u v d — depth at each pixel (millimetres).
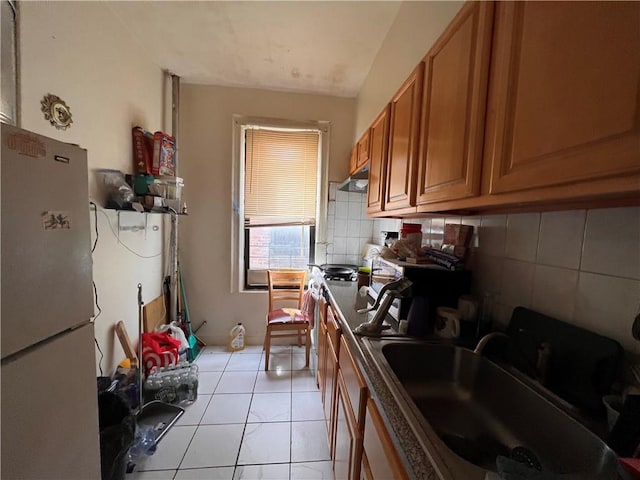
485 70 723
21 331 646
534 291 935
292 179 2848
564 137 493
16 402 642
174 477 1412
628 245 666
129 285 2035
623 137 396
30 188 664
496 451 806
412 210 1206
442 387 1047
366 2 1622
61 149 753
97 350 1684
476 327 1147
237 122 2709
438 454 566
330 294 1785
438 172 975
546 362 815
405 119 1284
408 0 1521
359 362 1005
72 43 1439
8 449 626
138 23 1879
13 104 1128
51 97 1314
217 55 2217
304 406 1965
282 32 1918
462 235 1276
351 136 2857
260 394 2094
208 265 2809
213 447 1601
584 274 768
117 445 1191
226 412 1893
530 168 574
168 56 2248
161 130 2445
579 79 465
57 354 749
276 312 2598
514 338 950
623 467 449
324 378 1809
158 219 2486
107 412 1312
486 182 723
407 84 1271
